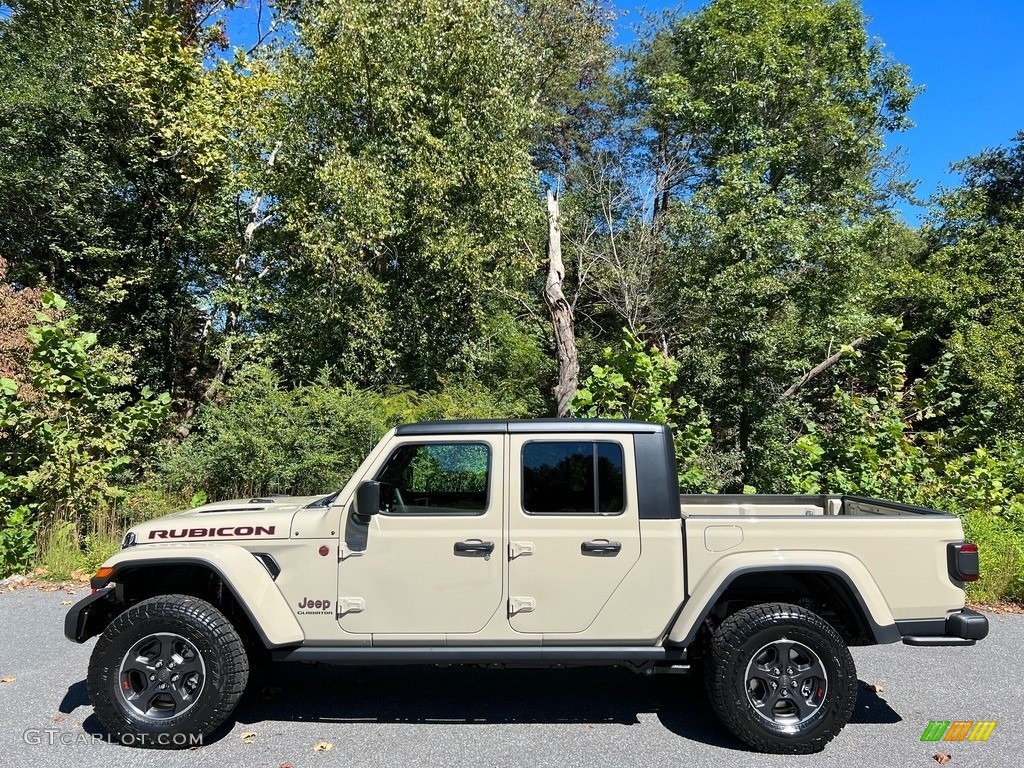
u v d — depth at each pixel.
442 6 15.48
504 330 17.33
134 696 3.89
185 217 15.48
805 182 18.03
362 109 15.46
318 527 4.00
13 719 4.18
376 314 14.63
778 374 15.86
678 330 18.48
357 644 3.95
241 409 10.12
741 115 17.59
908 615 3.94
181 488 9.84
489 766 3.63
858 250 16.14
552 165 23.70
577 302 21.05
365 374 14.87
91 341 8.64
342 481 9.82
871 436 9.55
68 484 8.52
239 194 15.67
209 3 19.84
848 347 11.36
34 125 13.55
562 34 21.58
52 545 8.02
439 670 5.14
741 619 3.86
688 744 3.91
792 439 15.59
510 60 16.41
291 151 15.12
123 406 13.53
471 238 14.83
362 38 14.52
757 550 3.96
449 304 15.70
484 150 15.32
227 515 4.16
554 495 4.02
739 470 12.59
